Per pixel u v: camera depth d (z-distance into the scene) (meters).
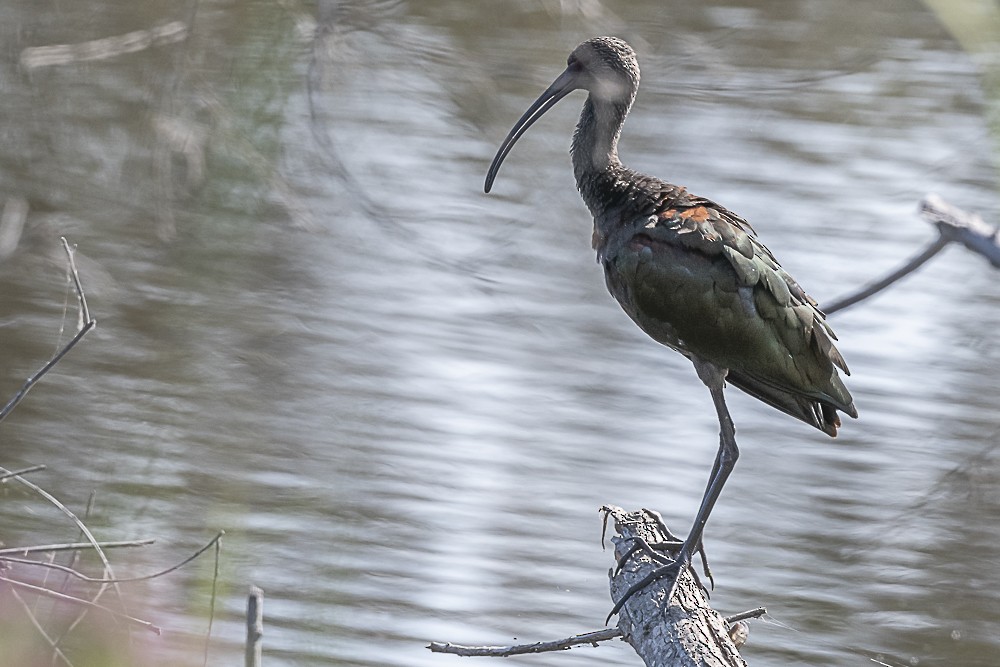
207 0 13.91
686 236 9.38
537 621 11.41
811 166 20.25
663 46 17.69
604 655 10.95
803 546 12.67
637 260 9.51
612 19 16.00
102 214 17.88
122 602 8.56
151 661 8.48
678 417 14.88
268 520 12.34
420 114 20.17
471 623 11.30
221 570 10.60
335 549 11.92
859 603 11.94
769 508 13.18
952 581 12.15
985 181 19.75
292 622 10.81
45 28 17.23
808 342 9.41
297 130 16.39
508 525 12.57
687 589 7.84
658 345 16.41
